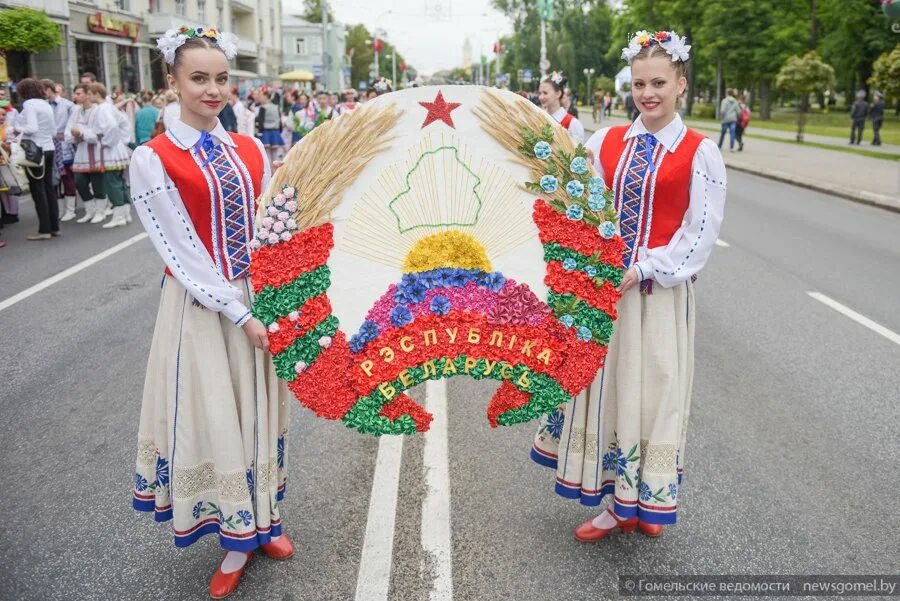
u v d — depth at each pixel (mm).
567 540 3359
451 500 3678
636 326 3018
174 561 3236
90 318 6652
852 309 6934
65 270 8258
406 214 2840
